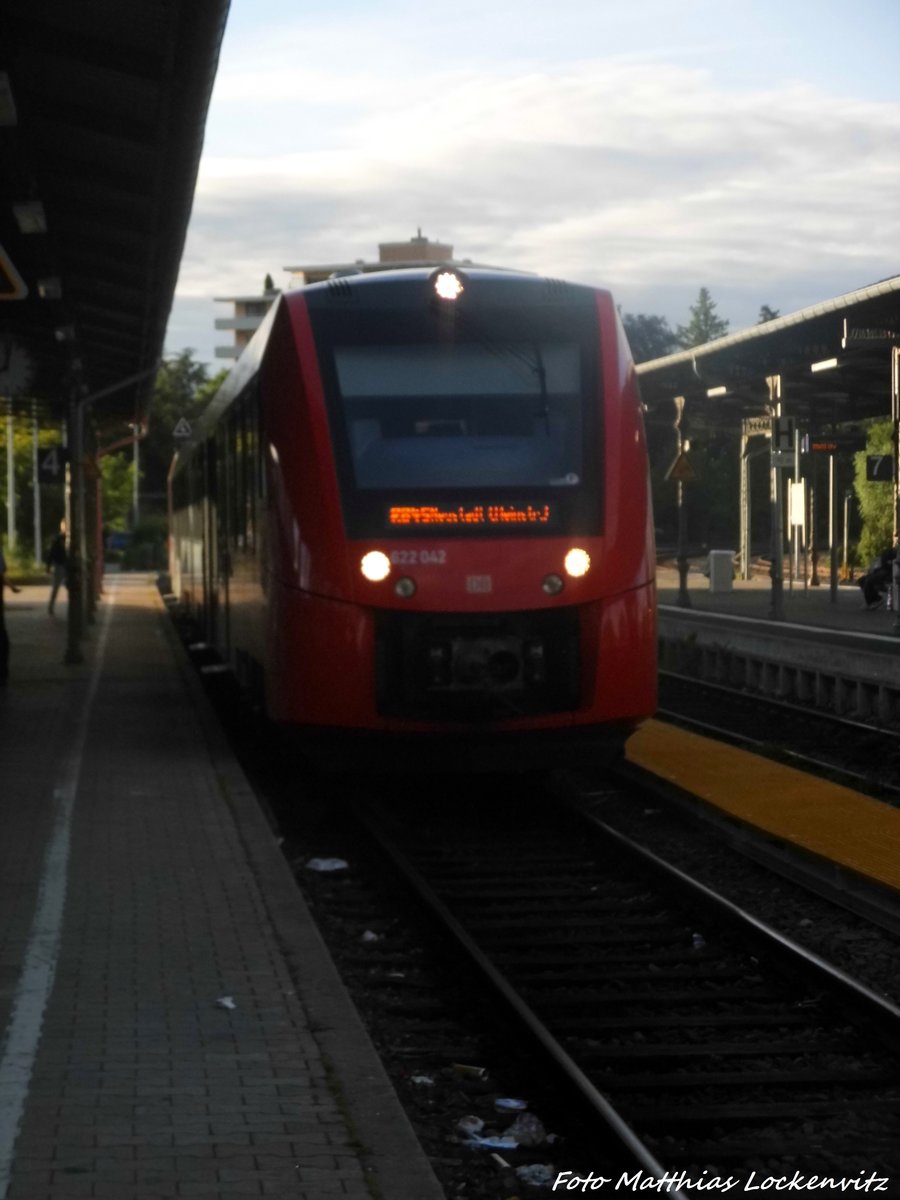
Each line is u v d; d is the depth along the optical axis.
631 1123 6.67
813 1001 8.48
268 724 18.06
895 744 17.92
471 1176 6.18
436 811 14.48
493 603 12.83
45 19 11.95
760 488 80.25
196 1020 7.35
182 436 40.12
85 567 35.66
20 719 18.89
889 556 32.25
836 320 24.12
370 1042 7.05
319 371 13.30
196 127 13.98
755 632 25.22
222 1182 5.48
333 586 12.86
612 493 13.20
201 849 11.27
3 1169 5.56
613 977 9.03
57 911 9.44
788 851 11.88
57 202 17.06
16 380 13.41
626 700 13.09
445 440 13.16
